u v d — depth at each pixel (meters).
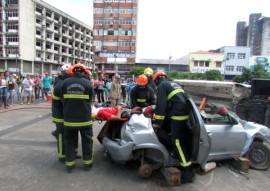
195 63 60.28
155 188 3.64
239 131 4.57
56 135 4.88
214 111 4.70
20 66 54.38
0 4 52.97
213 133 4.30
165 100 3.74
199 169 4.23
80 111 3.93
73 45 73.88
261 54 90.31
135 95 5.73
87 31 82.50
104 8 57.38
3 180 3.68
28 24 55.81
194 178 4.00
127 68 58.34
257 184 3.97
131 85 16.30
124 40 57.69
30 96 12.37
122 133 3.98
